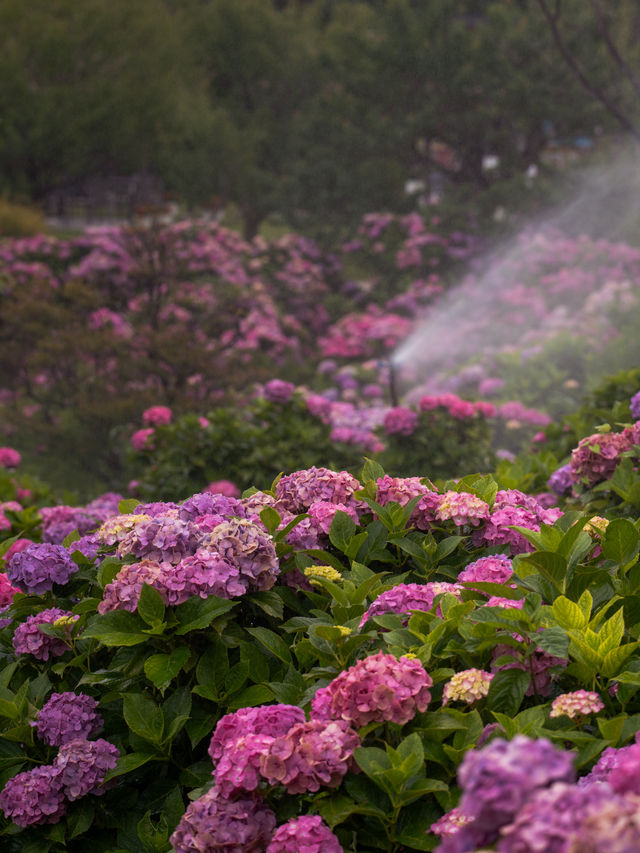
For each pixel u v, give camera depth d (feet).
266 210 87.56
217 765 8.17
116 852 9.16
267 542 9.87
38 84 93.25
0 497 24.62
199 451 26.02
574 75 67.51
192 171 89.10
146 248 42.91
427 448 26.25
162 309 43.68
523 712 7.99
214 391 40.40
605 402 22.33
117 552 10.11
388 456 26.35
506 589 9.26
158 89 93.61
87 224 109.29
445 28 70.69
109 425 38.04
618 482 14.28
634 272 53.93
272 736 8.09
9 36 90.74
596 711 7.95
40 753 9.93
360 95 74.23
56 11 92.99
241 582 9.68
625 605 9.61
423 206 69.10
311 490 12.12
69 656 10.69
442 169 75.72
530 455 19.81
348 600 9.95
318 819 7.58
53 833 9.35
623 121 43.65
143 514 11.08
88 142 92.94
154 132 96.32
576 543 9.87
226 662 9.49
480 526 11.43
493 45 69.10
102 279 44.60
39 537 20.95
